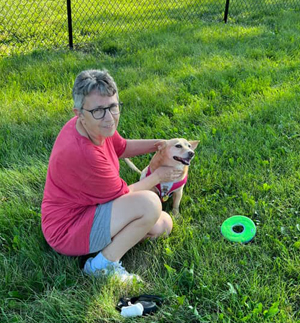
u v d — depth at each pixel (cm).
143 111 484
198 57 652
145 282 271
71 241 266
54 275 272
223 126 459
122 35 770
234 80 562
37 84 551
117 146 324
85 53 698
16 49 701
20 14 912
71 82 559
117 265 272
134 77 574
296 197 342
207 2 1066
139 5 1048
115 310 247
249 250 290
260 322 237
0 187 357
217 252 295
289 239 301
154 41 729
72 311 245
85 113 245
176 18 923
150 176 306
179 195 333
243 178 371
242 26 850
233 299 250
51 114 480
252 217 332
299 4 1051
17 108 484
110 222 262
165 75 589
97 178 255
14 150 406
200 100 505
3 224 313
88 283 266
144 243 301
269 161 399
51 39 758
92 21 877
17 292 257
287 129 445
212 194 360
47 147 423
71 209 266
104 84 241
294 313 246
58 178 259
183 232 314
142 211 261
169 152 321
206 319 244
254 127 454
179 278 268
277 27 830
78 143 252
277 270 278
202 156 406
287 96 511
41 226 292
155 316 245
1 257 281
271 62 629
